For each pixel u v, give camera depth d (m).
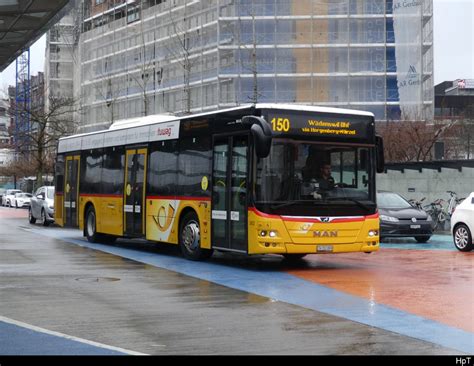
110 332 7.48
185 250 15.09
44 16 18.03
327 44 64.75
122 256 16.08
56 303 9.36
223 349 6.69
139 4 76.50
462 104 95.12
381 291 10.61
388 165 28.47
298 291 10.61
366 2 65.19
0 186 91.62
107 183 18.84
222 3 64.94
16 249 17.78
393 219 19.72
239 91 64.12
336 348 6.75
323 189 12.94
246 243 12.76
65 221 21.77
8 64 24.45
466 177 26.56
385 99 64.44
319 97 64.75
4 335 7.32
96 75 81.75
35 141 47.97
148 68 70.94
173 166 15.56
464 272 13.09
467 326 7.89
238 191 13.10
